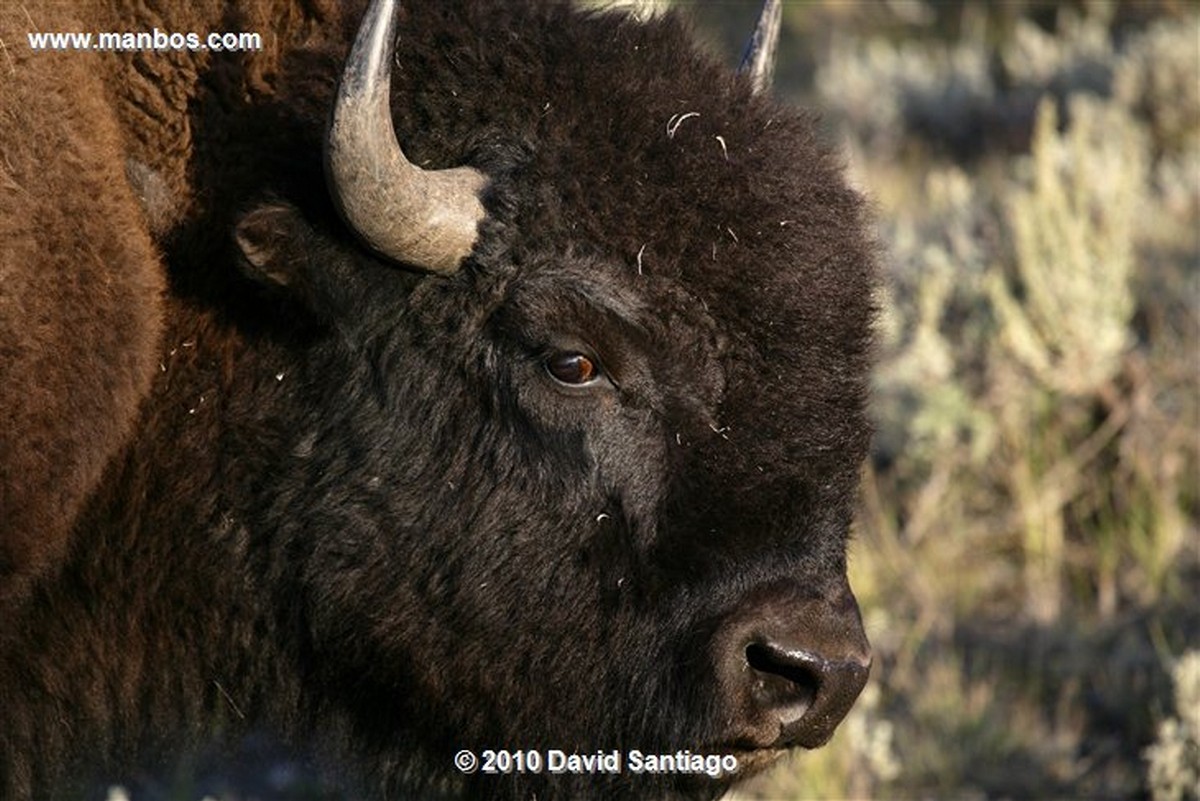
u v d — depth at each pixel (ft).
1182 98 128.88
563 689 50.49
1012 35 167.63
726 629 48.52
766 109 50.62
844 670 48.57
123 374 47.55
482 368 49.19
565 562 49.60
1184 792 71.15
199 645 52.85
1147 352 95.55
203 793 71.05
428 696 51.80
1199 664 73.92
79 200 46.34
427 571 50.55
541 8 51.49
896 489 93.04
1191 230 107.34
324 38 51.29
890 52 159.43
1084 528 89.20
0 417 44.96
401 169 46.83
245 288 50.44
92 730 53.47
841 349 48.91
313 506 50.80
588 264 47.85
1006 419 92.48
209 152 50.37
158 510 51.16
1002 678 80.64
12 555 46.26
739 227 47.98
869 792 73.00
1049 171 97.55
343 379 50.29
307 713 53.93
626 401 48.52
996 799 73.00
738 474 48.26
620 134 48.52
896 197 126.41
